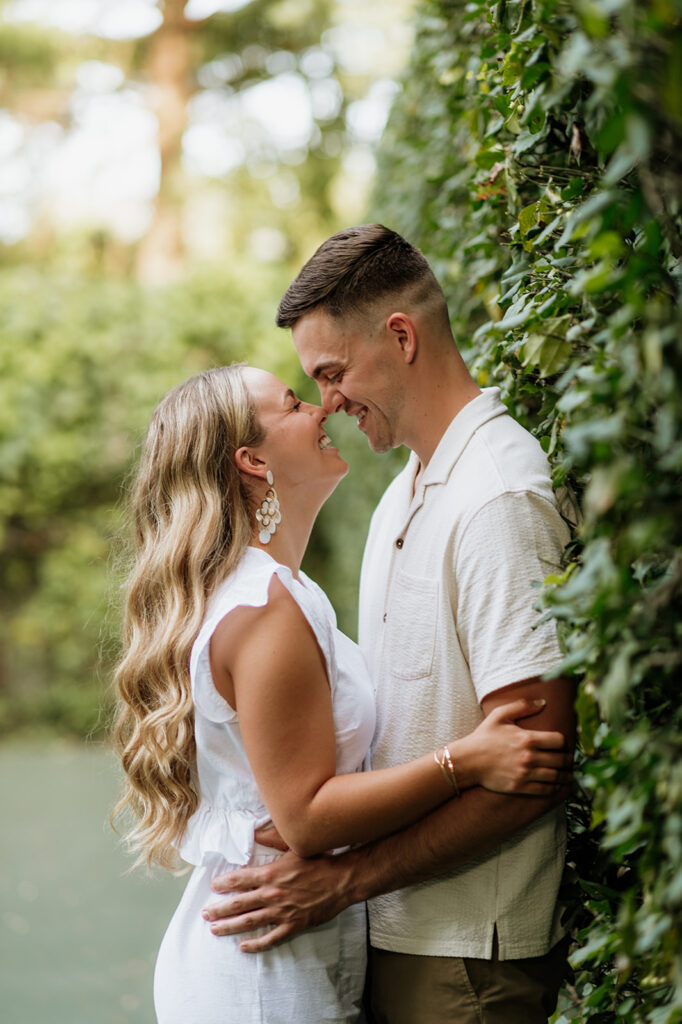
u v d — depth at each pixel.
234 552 1.84
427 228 3.38
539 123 1.61
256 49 14.58
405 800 1.66
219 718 1.78
